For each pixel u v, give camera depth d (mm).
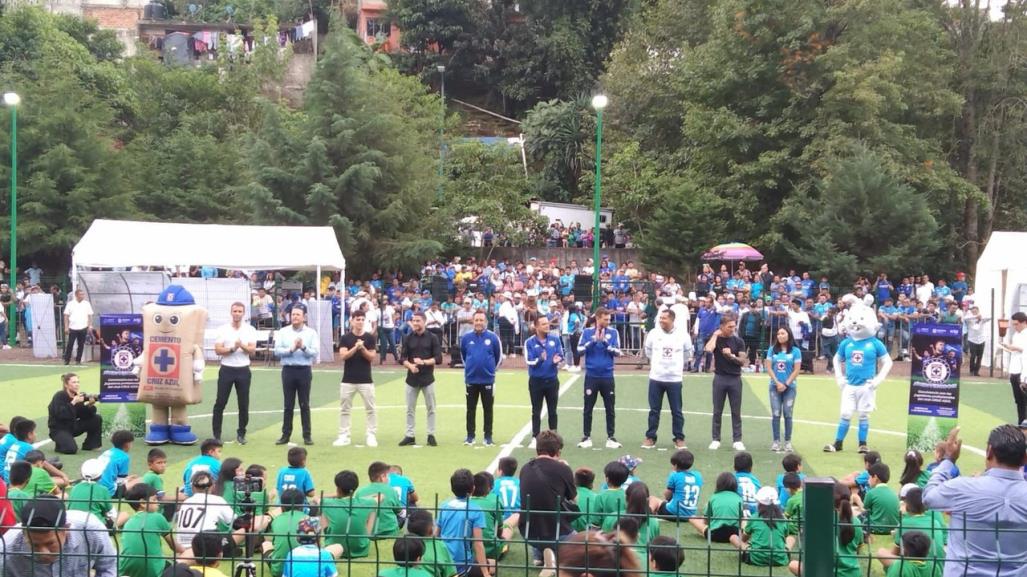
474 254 44719
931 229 37719
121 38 71562
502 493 9359
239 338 15492
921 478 10586
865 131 40156
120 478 10812
